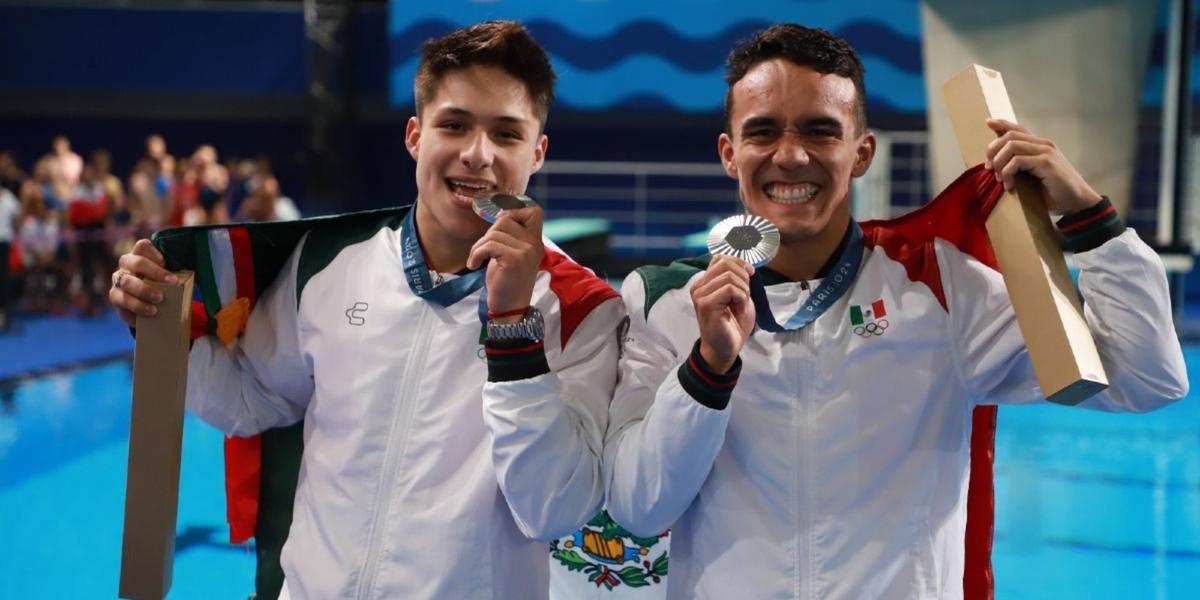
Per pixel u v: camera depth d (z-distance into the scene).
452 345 2.01
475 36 2.03
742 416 1.95
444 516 1.94
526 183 2.07
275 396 2.19
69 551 4.81
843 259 2.01
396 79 14.96
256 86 15.70
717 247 1.83
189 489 5.86
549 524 1.87
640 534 1.95
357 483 1.99
